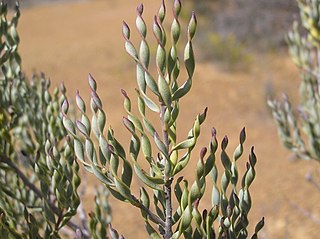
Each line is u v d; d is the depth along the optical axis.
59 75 13.07
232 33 13.55
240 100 10.59
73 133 1.98
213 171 2.02
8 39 2.83
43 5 24.19
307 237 6.17
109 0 23.09
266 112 9.74
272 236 6.23
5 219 2.47
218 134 9.29
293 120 3.73
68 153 2.37
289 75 11.73
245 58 12.29
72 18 20.50
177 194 1.98
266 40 13.27
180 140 9.19
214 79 11.68
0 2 2.76
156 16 1.81
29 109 2.96
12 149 2.86
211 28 13.77
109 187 1.93
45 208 2.43
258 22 13.51
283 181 7.52
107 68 13.11
